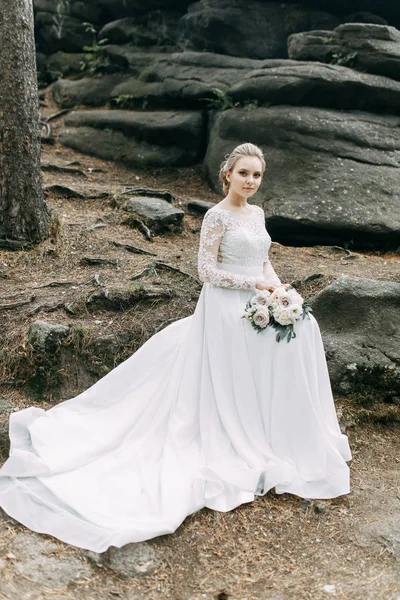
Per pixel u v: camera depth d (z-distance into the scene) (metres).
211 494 3.62
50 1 11.13
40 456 3.73
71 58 11.18
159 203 6.96
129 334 4.86
